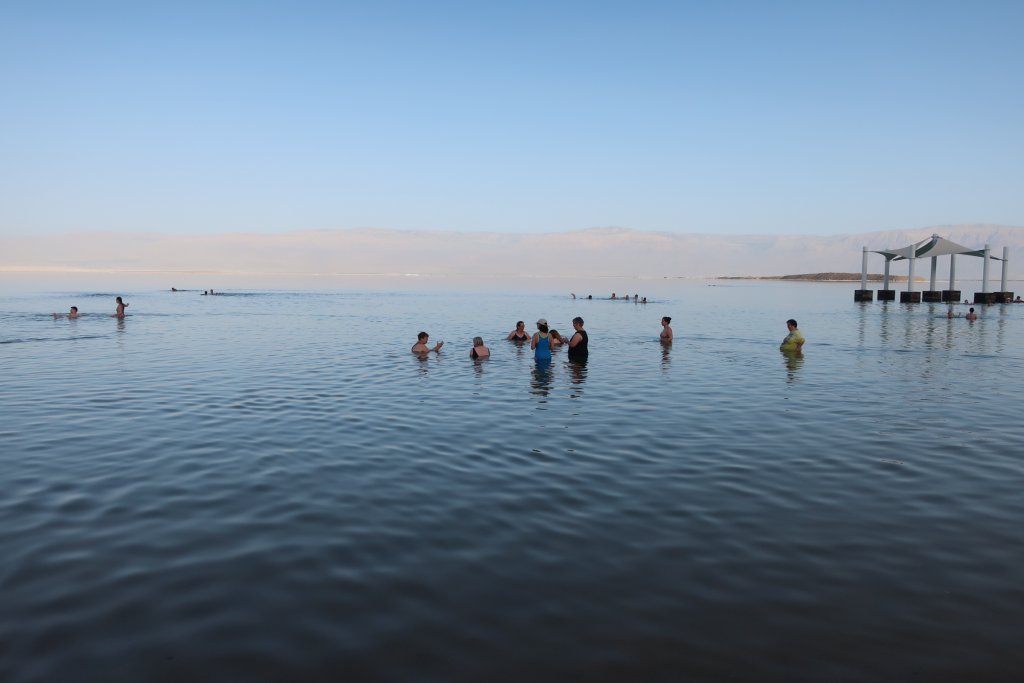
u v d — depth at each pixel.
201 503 7.54
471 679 4.29
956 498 7.86
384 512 7.30
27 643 4.66
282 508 7.39
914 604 5.30
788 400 14.09
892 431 11.27
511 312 44.69
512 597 5.38
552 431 11.16
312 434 10.84
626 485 8.29
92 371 17.53
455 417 12.22
